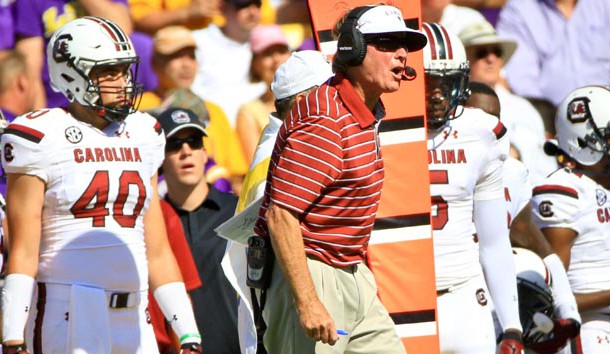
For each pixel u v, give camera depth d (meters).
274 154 19.11
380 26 18.88
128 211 21.12
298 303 18.58
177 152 26.44
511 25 39.06
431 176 23.22
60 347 20.56
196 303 25.80
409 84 23.02
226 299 25.91
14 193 20.56
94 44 20.80
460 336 23.06
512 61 38.75
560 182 27.16
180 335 22.19
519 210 26.16
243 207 22.23
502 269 23.69
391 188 23.06
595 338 27.00
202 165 26.67
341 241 19.11
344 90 18.94
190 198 26.61
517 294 24.03
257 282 19.44
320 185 18.64
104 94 20.86
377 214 23.03
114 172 20.97
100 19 21.31
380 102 19.59
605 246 27.03
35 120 20.62
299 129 18.69
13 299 20.33
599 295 26.86
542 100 38.94
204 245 26.20
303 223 18.97
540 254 26.22
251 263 19.42
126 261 20.98
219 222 26.50
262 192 21.95
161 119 26.58
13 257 20.45
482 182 23.69
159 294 22.16
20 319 20.31
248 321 21.91
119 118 21.05
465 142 23.38
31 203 20.53
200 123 26.55
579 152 27.39
